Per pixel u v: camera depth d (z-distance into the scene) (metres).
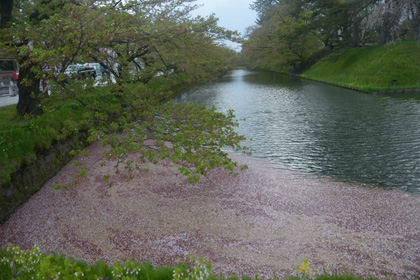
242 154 15.09
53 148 12.49
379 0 43.06
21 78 13.41
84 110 15.42
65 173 12.32
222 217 9.12
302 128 19.17
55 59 9.62
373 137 16.36
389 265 6.96
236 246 7.68
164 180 11.85
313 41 61.62
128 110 12.34
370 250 7.50
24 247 7.78
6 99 18.20
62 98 11.86
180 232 8.33
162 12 14.88
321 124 19.84
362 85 35.78
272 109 25.95
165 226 8.64
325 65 52.28
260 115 23.69
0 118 13.38
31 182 10.67
